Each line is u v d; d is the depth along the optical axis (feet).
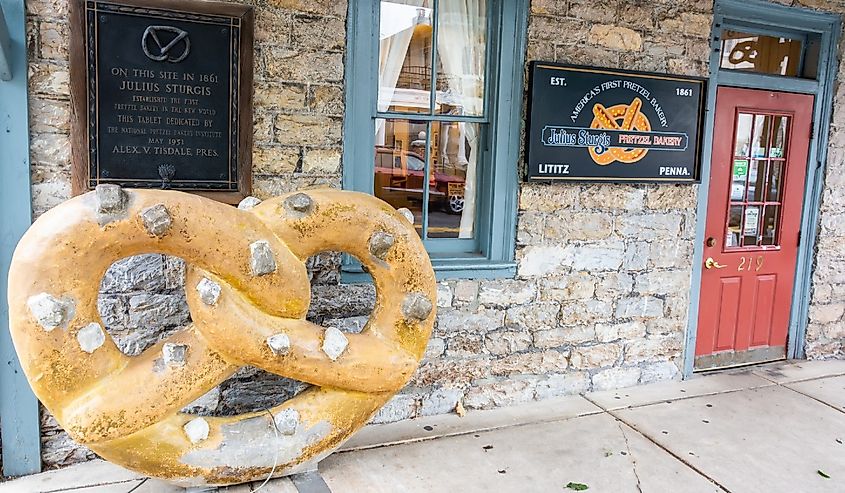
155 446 8.34
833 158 15.65
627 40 13.08
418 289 9.52
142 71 9.60
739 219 15.20
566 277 13.29
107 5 9.30
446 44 12.32
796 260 15.92
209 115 10.07
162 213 7.80
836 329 16.48
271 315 8.64
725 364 15.57
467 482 10.03
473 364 12.71
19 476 9.80
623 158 13.23
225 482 8.91
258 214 8.73
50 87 9.35
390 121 12.05
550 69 12.30
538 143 12.41
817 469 10.78
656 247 14.10
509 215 12.66
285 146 10.75
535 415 12.59
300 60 10.64
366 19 11.17
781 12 14.46
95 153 9.52
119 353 8.25
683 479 10.32
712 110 14.19
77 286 7.69
